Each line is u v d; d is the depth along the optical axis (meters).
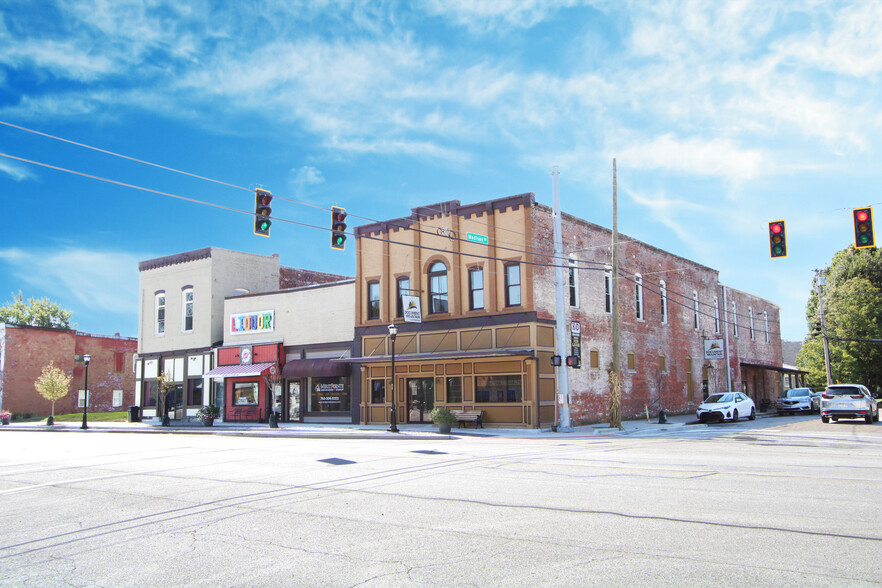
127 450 20.44
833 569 6.38
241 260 43.53
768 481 11.57
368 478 12.95
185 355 42.31
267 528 8.77
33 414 52.94
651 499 10.02
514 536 7.95
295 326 37.38
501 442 22.70
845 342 54.97
